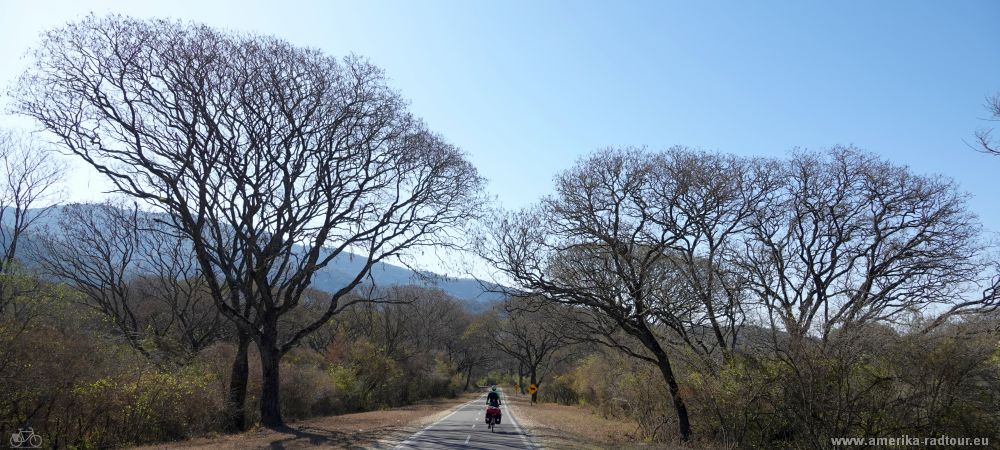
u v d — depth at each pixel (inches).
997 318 712.4
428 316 2765.7
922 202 961.5
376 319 2370.8
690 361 901.2
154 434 783.7
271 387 986.7
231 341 1635.1
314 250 970.7
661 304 884.0
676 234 946.7
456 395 3410.4
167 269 1508.4
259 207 940.0
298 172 933.2
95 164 820.0
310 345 2359.7
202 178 872.3
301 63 880.3
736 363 839.1
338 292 1010.1
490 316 2824.8
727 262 903.7
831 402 689.6
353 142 956.0
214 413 910.4
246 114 874.8
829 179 1016.9
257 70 850.8
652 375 1019.3
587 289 884.0
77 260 1347.2
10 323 639.8
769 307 800.3
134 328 1421.0
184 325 1483.8
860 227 981.2
